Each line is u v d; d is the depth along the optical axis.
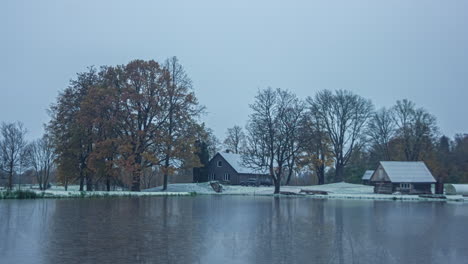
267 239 17.22
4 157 66.31
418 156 76.62
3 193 37.34
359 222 24.16
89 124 47.72
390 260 13.57
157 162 48.81
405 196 57.78
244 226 21.33
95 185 59.81
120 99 47.91
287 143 57.50
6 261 12.59
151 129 49.31
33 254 13.55
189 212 28.59
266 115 58.12
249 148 59.44
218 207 34.00
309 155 57.88
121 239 16.55
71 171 49.56
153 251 14.30
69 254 13.59
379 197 55.75
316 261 13.24
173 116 50.34
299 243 16.34
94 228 19.48
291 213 29.38
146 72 49.56
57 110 50.28
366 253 14.60
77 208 29.16
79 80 51.19
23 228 19.17
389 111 76.62
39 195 38.75
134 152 48.31
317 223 23.22
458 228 22.00
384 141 76.81
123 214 25.86
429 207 39.91
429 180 65.19
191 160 51.94
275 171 59.44
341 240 17.23
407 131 74.94
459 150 89.06
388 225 22.98
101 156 47.31
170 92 49.91
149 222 22.17
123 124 48.66
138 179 50.41
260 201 44.34
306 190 61.34
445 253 14.80
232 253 14.21
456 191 65.69
